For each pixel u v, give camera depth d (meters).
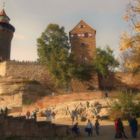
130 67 30.78
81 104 50.19
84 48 78.94
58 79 68.12
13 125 26.02
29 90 64.94
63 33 74.31
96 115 44.75
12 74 70.94
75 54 76.88
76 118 43.94
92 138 28.45
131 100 41.78
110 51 73.56
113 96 51.78
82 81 70.25
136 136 26.50
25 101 63.44
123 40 30.25
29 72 71.56
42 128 28.56
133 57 30.45
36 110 49.69
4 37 86.19
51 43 73.12
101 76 74.25
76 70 68.44
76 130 30.69
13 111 55.38
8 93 64.75
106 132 32.41
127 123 37.19
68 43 74.12
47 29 74.06
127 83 72.56
